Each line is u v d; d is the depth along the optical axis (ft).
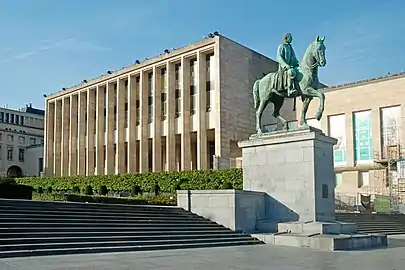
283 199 78.02
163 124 186.70
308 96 77.36
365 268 44.29
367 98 166.20
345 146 169.48
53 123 246.47
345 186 167.53
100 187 158.61
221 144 161.89
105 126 212.64
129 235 62.64
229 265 45.19
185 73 178.29
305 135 76.23
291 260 50.06
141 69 194.70
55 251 51.19
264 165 81.25
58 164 237.86
